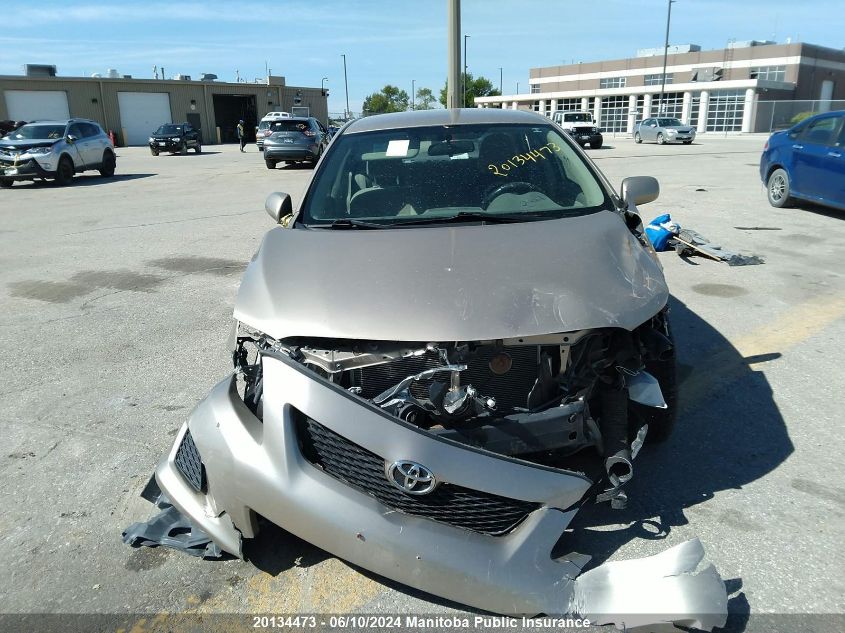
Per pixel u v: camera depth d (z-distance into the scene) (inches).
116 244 370.6
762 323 213.8
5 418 162.7
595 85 2522.1
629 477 104.2
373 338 97.0
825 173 379.9
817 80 2192.4
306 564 107.8
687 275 271.0
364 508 91.0
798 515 115.6
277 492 93.7
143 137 1980.8
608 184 152.5
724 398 161.6
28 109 1784.0
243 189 634.8
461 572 89.1
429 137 157.5
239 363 115.4
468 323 97.4
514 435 98.4
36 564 110.4
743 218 393.1
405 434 90.4
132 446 147.9
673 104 2171.5
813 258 295.1
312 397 94.1
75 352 205.5
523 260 111.5
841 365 180.1
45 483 134.2
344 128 171.3
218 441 99.6
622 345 106.2
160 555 111.7
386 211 138.9
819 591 98.1
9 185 714.2
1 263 328.8
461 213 135.5
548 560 92.1
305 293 107.6
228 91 2119.8
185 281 285.0
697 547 96.0
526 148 153.6
